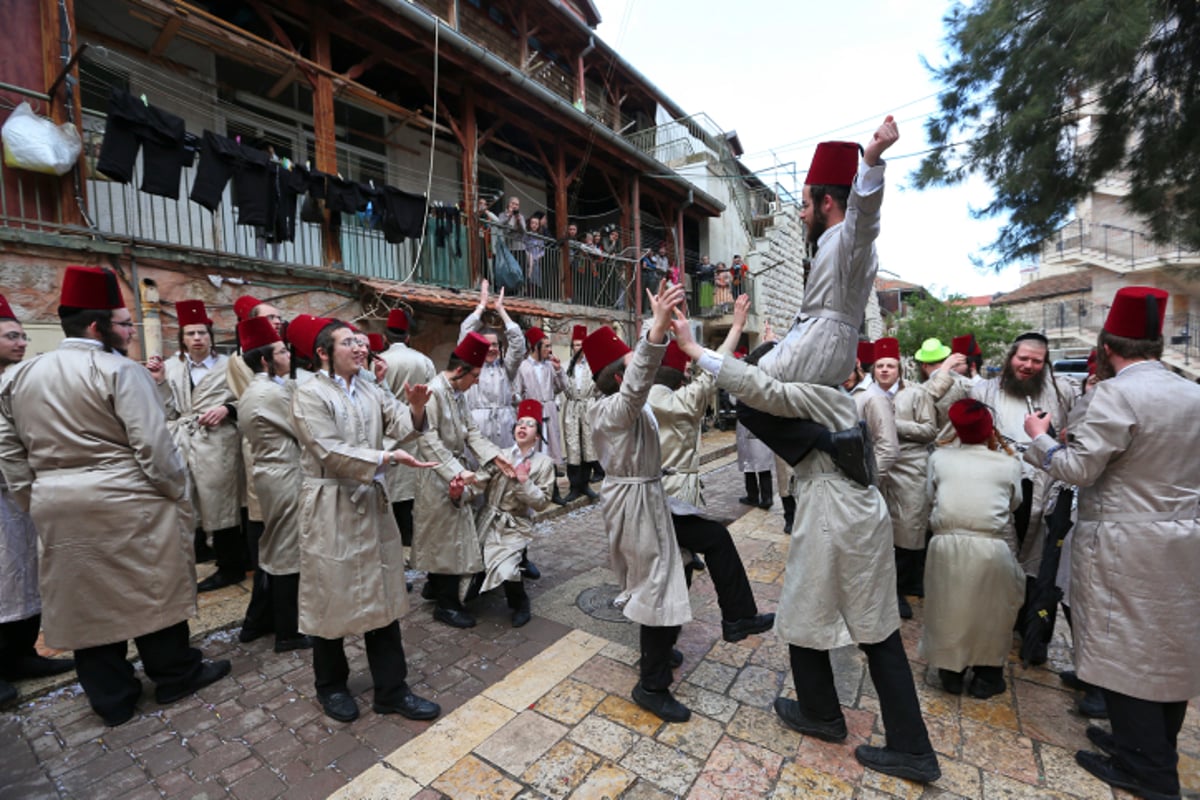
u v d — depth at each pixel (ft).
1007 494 8.83
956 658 8.80
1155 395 6.85
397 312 16.62
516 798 7.03
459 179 33.42
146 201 18.98
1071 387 11.18
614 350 9.37
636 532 8.34
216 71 22.98
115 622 8.45
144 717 8.91
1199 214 21.58
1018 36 22.63
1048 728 8.36
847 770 7.45
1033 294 89.92
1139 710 6.93
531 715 8.66
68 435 8.17
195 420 13.46
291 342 9.76
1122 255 60.64
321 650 8.72
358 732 8.48
